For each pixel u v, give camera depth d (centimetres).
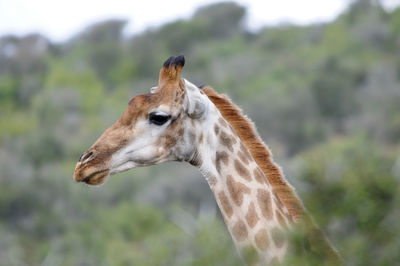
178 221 9312
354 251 1784
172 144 1983
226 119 2097
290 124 14050
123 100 19062
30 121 17188
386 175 1880
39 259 9181
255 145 2089
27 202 11256
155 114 1961
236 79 17788
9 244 9538
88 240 8981
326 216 1873
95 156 1948
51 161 13850
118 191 11594
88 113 17500
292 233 1859
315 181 1914
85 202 11244
